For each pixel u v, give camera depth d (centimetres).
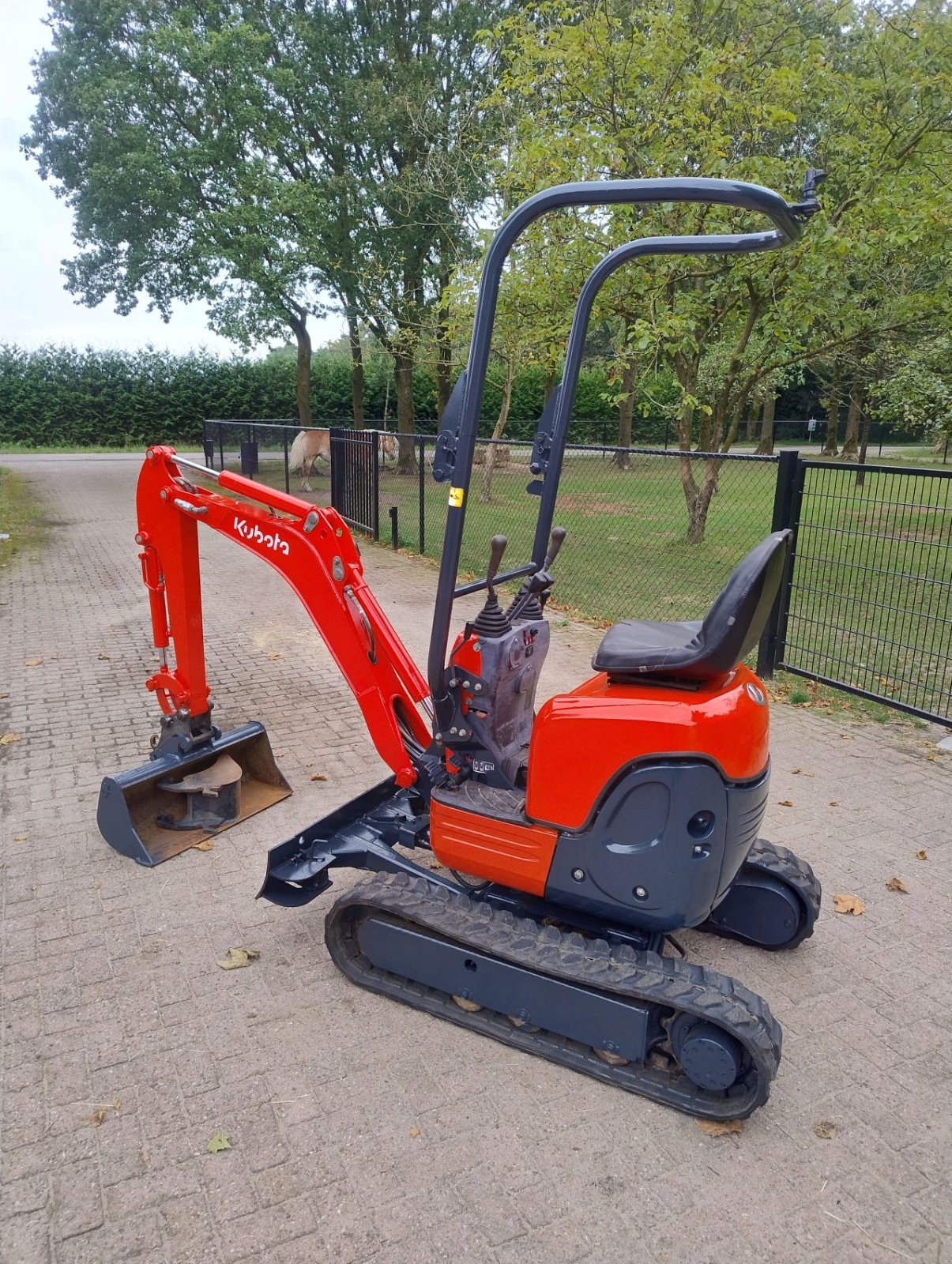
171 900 375
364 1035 297
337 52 2041
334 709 611
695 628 293
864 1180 244
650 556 993
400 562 1154
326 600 347
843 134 1027
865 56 1058
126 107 1902
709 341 1216
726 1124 262
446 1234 225
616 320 1321
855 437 2681
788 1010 315
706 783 251
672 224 947
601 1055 281
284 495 354
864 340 1150
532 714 337
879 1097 275
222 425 2083
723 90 911
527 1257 219
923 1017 313
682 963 268
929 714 577
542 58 1002
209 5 1994
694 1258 220
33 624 805
